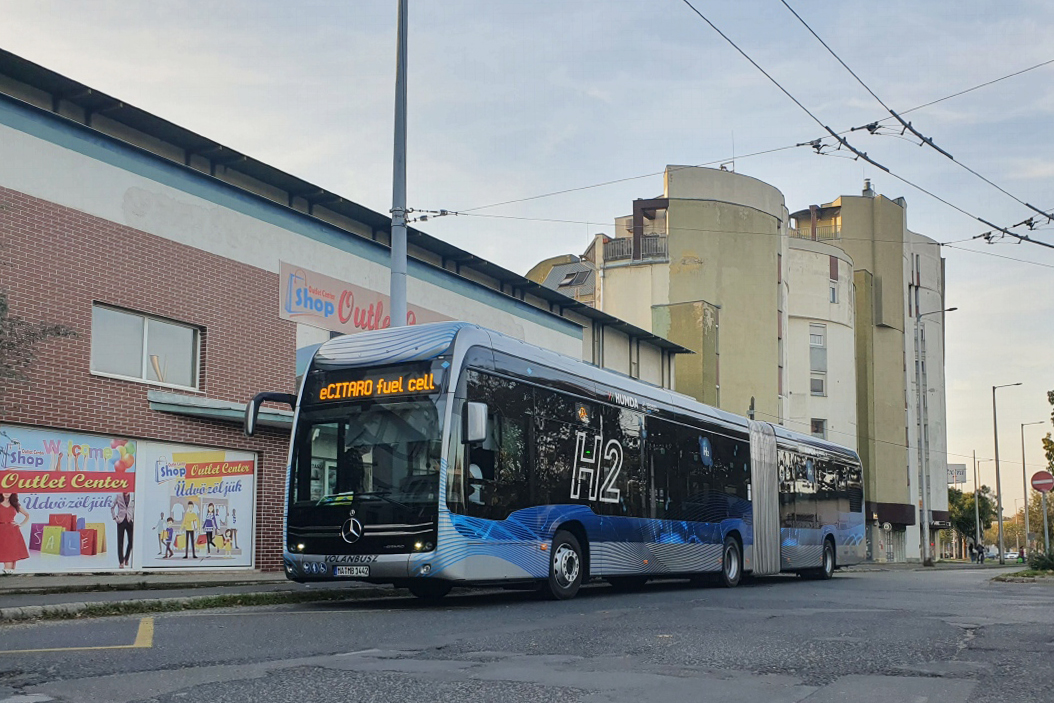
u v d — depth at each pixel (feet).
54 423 54.24
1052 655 26.02
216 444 63.46
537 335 100.07
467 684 21.26
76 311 55.88
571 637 29.50
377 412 43.45
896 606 42.65
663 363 129.08
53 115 55.36
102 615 37.86
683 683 21.62
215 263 64.64
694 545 63.26
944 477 245.24
